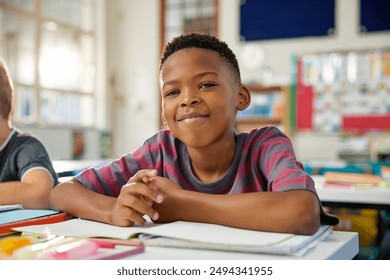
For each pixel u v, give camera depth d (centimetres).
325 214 75
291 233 69
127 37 672
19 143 124
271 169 85
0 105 123
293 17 589
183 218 77
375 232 138
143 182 78
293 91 581
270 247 58
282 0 594
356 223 137
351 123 564
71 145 552
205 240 61
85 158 574
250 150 95
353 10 566
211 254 58
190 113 85
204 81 85
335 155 552
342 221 138
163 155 101
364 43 563
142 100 664
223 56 89
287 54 591
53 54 580
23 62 531
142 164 103
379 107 557
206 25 636
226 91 87
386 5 555
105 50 665
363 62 562
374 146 495
